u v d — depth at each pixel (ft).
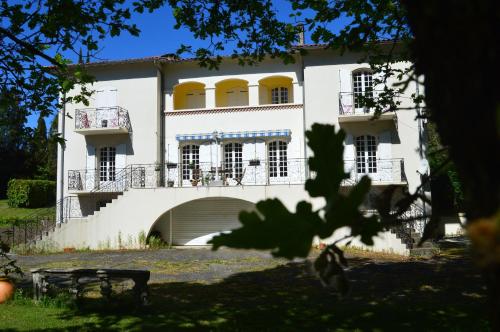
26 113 25.84
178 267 46.62
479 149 2.76
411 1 3.45
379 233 3.64
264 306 28.27
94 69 73.20
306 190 3.28
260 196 61.11
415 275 38.24
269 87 75.20
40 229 70.18
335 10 24.98
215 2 25.14
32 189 99.66
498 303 3.09
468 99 2.81
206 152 71.56
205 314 26.37
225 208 68.13
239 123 71.20
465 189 3.08
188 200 62.64
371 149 66.39
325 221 2.87
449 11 2.86
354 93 66.13
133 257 54.60
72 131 73.15
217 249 2.87
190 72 73.46
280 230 2.85
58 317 26.00
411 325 22.88
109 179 72.69
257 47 26.86
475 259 1.90
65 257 55.77
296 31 26.32
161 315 26.23
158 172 70.54
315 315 25.59
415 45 3.61
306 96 67.15
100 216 63.72
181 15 25.39
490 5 2.65
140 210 63.41
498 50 2.65
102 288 29.04
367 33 21.16
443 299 29.04
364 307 27.27
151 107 71.67
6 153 126.00
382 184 63.16
